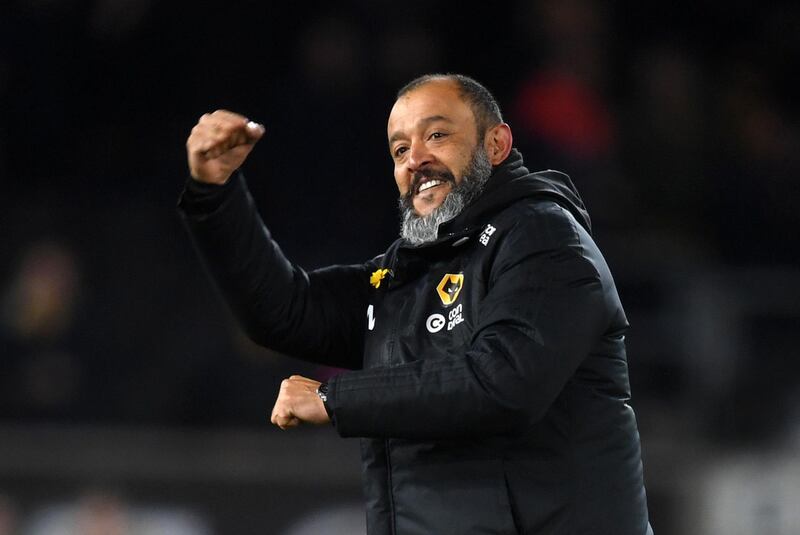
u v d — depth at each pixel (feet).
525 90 106.52
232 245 41.68
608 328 39.60
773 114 114.52
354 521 85.71
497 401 36.06
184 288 95.81
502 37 108.27
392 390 36.81
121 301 94.94
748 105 113.19
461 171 40.98
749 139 111.14
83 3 106.93
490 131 41.98
